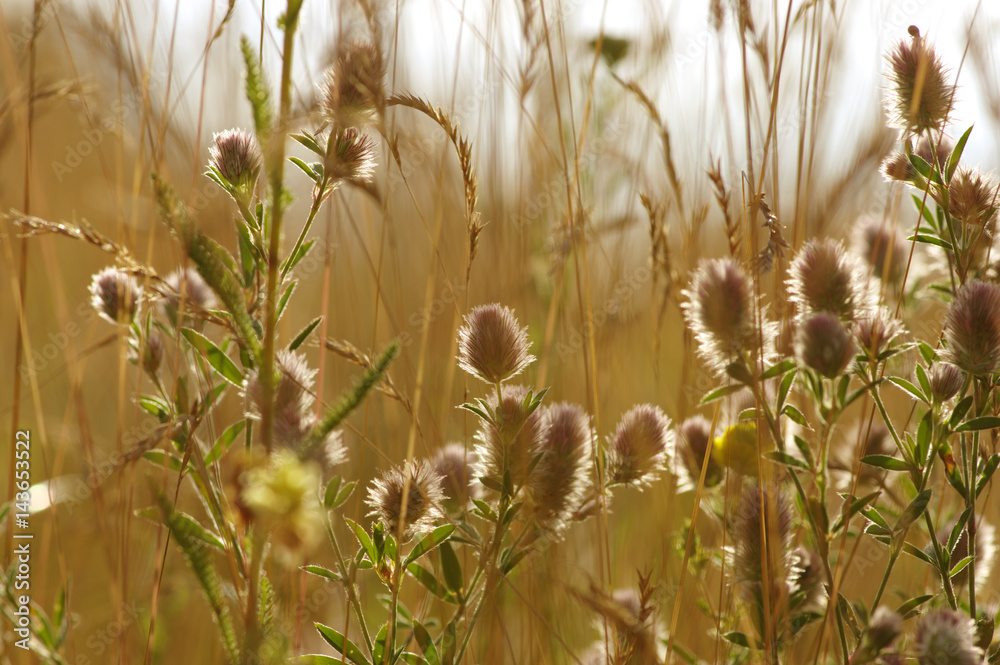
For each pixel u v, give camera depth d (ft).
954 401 1.78
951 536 1.76
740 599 1.81
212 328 1.96
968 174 1.79
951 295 1.83
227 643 1.61
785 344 1.85
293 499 1.53
